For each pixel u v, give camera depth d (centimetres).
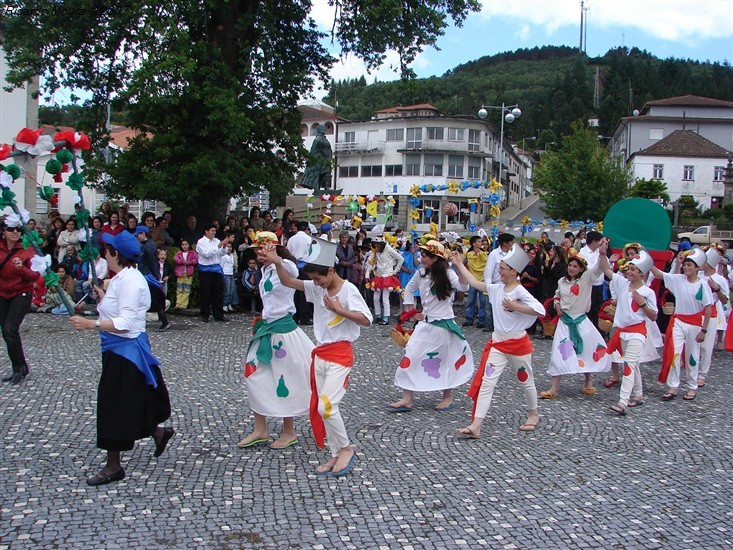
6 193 518
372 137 5516
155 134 1533
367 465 560
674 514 483
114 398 489
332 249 539
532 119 10738
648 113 6331
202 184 1504
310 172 2222
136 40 1463
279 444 592
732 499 516
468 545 422
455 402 792
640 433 690
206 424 654
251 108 1639
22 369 791
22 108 2350
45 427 626
